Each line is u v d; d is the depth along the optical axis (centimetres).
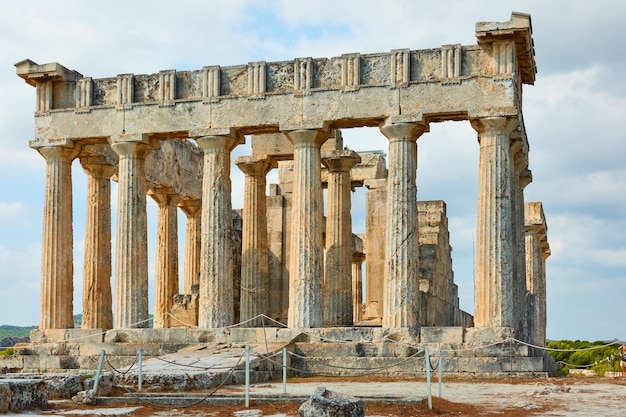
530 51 4097
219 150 4272
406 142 4022
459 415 2331
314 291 4084
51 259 4453
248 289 4759
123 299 4309
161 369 3369
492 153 3906
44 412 2380
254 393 2791
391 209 3997
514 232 4156
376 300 5275
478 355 3703
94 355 4156
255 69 4253
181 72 4397
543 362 3822
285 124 4159
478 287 3869
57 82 4566
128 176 4378
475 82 3941
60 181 4500
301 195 4138
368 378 3616
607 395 2839
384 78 4081
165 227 5594
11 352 6203
